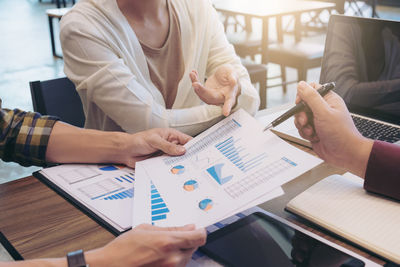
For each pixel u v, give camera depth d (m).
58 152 0.92
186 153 0.86
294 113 0.81
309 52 3.49
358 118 1.15
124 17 1.17
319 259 0.60
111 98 1.08
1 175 2.65
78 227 0.71
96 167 0.91
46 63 5.08
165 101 1.32
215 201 0.69
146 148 0.87
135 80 1.11
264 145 0.80
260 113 1.25
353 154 0.76
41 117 0.95
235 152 0.81
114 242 0.57
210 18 1.34
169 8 1.25
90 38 1.09
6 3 9.27
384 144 0.75
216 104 1.05
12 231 0.70
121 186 0.82
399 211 0.71
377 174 0.74
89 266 0.54
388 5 8.05
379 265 0.60
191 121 1.10
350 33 1.14
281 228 0.68
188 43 1.29
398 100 1.08
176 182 0.76
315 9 3.60
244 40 3.80
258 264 0.60
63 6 8.92
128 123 1.09
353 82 1.16
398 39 1.06
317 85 0.85
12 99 3.92
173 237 0.55
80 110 1.35
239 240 0.65
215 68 1.34
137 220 0.67
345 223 0.68
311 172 0.89
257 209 0.74
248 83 1.22
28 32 6.62
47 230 0.70
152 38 1.25
